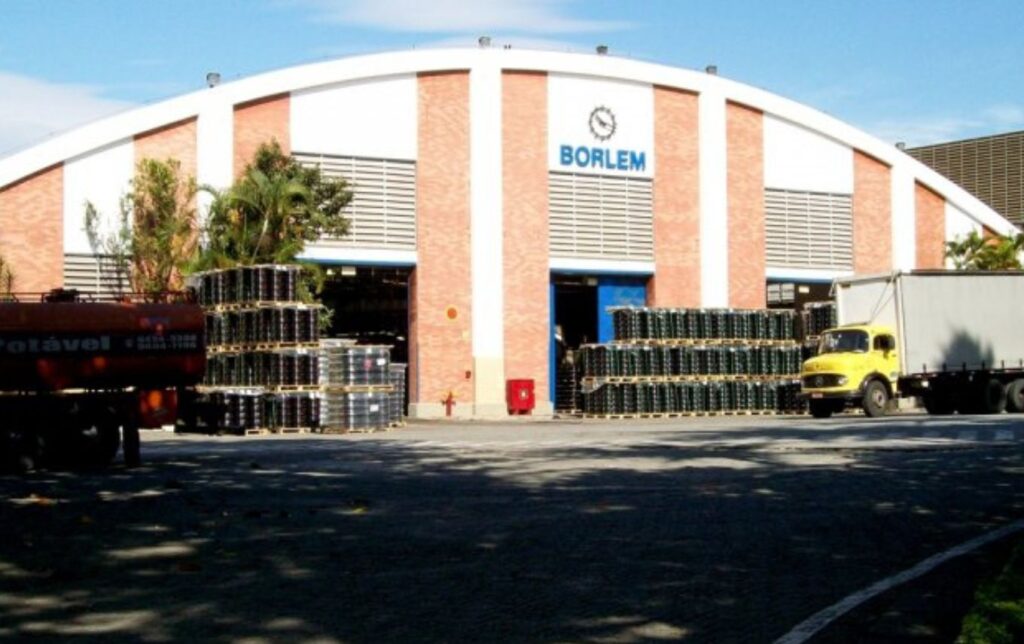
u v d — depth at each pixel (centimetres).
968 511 1295
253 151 4309
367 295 5300
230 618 780
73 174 3978
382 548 1059
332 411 3231
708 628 745
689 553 1025
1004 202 7194
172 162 4059
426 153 4659
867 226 5572
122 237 4003
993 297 3934
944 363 3816
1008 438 2414
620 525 1195
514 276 4803
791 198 5391
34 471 1884
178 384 2030
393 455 2167
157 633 741
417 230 4631
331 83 4472
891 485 1553
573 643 709
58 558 1016
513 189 4809
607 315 5059
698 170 5184
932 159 7588
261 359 3247
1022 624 683
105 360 1953
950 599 827
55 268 3931
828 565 966
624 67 5019
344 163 4497
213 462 2034
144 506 1375
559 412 4956
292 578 918
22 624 768
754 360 4462
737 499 1411
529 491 1513
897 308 3766
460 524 1208
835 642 705
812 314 4344
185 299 2116
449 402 4653
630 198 5044
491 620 770
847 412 4112
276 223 3978
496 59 4784
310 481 1675
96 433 1959
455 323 4691
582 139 4950
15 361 1886
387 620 771
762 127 5338
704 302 5156
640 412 4275
